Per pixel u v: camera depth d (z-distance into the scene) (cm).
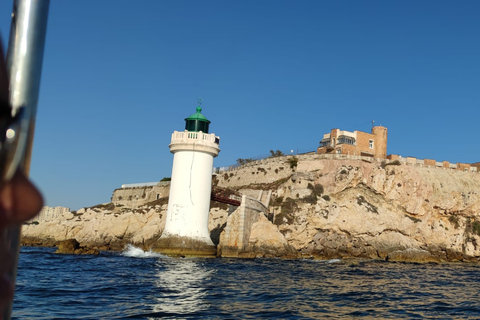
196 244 5231
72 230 7850
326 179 7206
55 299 1777
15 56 214
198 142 5378
